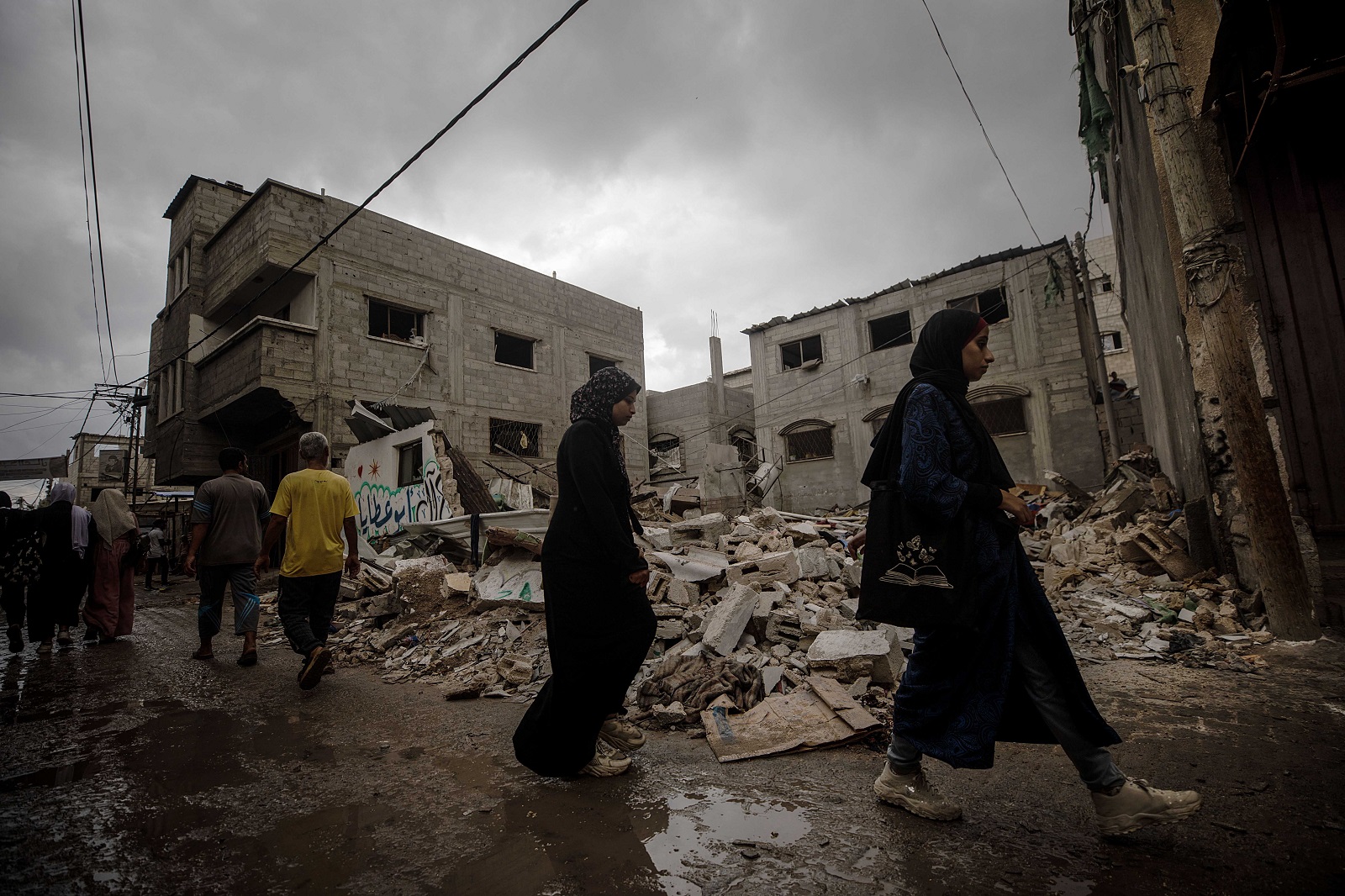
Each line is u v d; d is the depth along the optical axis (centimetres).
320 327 1405
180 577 1745
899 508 190
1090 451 1582
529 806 214
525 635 475
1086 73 703
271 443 1520
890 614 181
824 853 175
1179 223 413
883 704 301
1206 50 486
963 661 182
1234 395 398
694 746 273
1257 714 275
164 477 1653
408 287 1591
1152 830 183
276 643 572
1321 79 391
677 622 419
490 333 1781
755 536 700
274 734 306
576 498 240
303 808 217
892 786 199
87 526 591
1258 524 394
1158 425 891
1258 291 455
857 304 1973
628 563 225
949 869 164
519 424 1830
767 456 2125
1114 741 174
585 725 229
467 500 974
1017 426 1688
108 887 167
